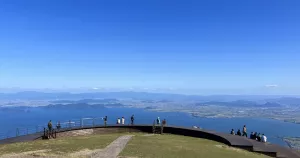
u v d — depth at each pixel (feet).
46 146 94.89
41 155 79.05
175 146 102.32
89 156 79.36
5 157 76.18
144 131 158.51
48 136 120.67
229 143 115.55
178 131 151.12
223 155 91.61
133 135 139.44
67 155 79.71
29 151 85.25
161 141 116.37
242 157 91.81
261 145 118.73
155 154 83.82
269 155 105.29
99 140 112.88
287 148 117.08
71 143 103.04
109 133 154.10
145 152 86.12
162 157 80.43
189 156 85.05
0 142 105.40
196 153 90.53
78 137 127.85
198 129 148.77
